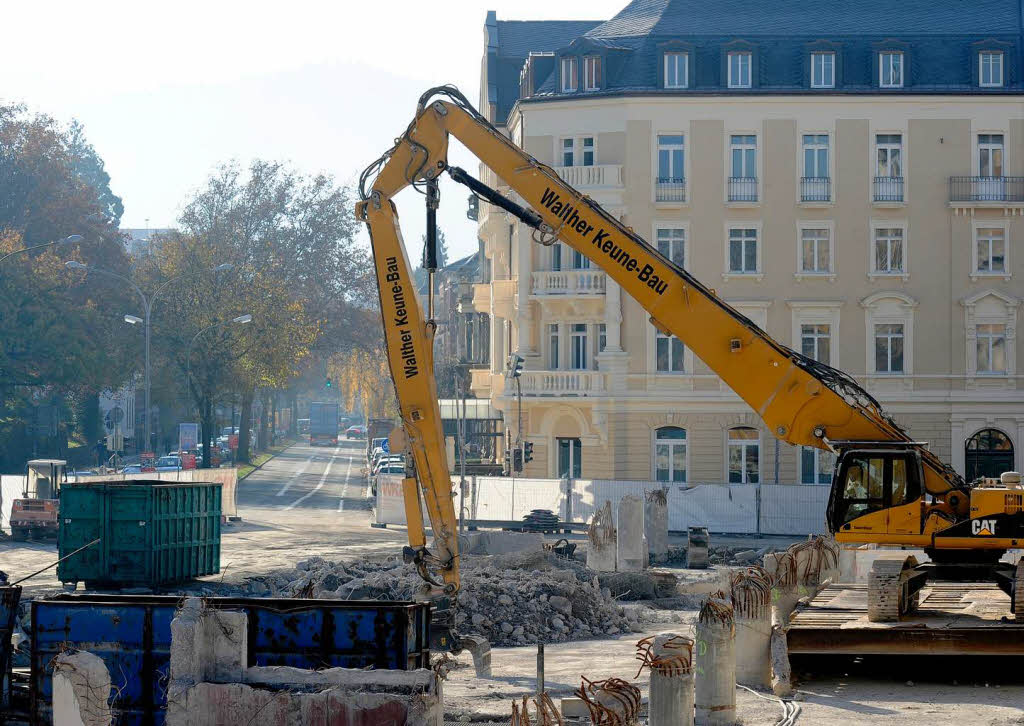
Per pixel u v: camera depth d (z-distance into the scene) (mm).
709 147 75562
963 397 74938
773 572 23938
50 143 119125
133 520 38969
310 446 189625
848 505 25609
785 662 20906
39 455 118000
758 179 75500
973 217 75125
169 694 15781
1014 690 21234
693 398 74812
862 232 75438
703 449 74938
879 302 75312
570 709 19109
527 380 75875
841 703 20156
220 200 125688
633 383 75062
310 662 17453
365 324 135250
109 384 110562
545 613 31047
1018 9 78812
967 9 79250
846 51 76688
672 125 75750
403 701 15461
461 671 24609
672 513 63406
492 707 20672
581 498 65562
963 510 25500
